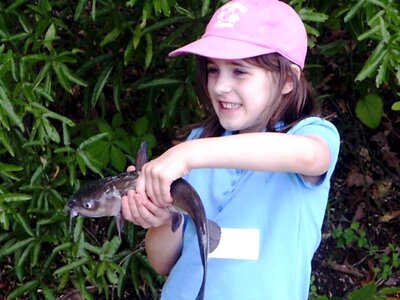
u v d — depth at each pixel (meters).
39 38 3.32
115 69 3.78
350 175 4.81
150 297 4.23
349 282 4.49
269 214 2.21
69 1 3.72
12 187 3.46
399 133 4.92
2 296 4.12
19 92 3.17
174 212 2.11
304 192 2.20
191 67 3.56
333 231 4.61
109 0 3.40
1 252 3.55
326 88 4.82
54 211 3.49
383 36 3.09
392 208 4.75
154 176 1.92
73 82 3.67
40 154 3.50
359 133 4.87
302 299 2.25
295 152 1.98
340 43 4.02
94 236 4.20
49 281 3.90
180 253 2.42
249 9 2.22
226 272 2.20
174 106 3.64
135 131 3.85
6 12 3.40
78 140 3.85
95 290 4.21
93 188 2.13
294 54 2.22
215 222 2.21
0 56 2.99
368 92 4.32
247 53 2.14
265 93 2.21
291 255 2.19
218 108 2.26
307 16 3.25
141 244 3.91
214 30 2.23
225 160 1.93
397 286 4.48
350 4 3.37
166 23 3.43
